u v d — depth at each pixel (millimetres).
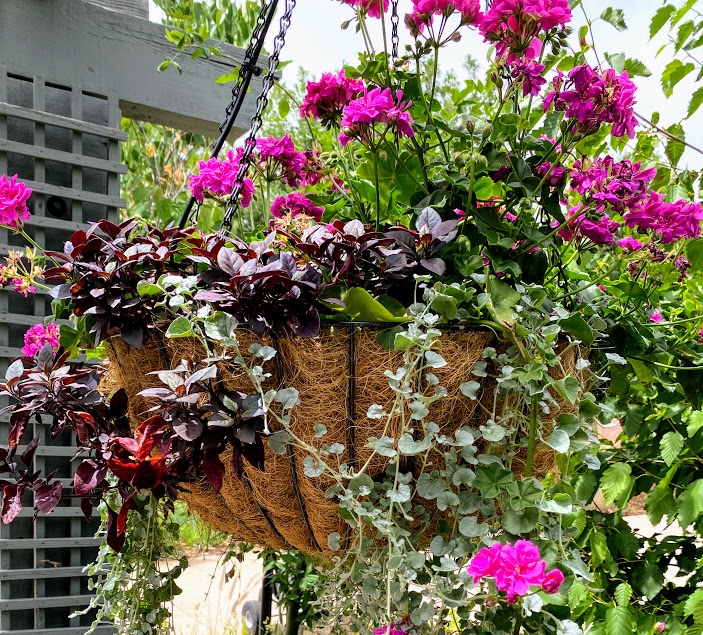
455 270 1011
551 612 1016
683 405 1533
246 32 2555
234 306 785
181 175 4797
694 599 1288
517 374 840
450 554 899
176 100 1946
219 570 3367
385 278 874
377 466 884
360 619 1047
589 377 1103
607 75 1011
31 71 1732
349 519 865
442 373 866
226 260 813
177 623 2605
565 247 1157
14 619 1766
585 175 1080
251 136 1106
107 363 1161
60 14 1774
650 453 1623
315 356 830
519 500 821
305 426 857
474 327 881
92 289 869
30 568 1757
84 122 1790
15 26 1716
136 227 1105
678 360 1419
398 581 900
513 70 1038
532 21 996
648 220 1166
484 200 1152
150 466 789
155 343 938
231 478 934
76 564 1790
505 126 1097
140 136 4848
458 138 1287
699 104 1495
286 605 2367
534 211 1271
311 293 802
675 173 1732
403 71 1258
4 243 1720
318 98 1173
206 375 761
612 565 1490
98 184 1913
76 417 926
